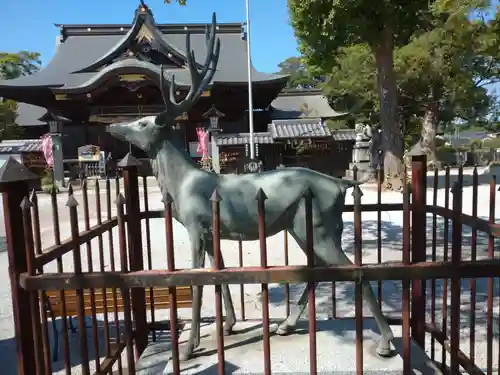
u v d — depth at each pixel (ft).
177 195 10.34
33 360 7.30
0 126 91.40
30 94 83.20
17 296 7.06
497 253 23.00
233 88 83.25
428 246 25.55
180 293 13.84
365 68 63.00
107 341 9.92
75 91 75.87
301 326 11.40
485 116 81.15
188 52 10.28
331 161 70.28
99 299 13.87
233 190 10.12
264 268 6.95
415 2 44.32
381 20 45.50
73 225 7.13
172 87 10.57
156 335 13.00
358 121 87.30
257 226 10.14
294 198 9.93
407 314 7.22
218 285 6.99
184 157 10.47
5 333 15.78
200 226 10.03
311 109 96.48
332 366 9.23
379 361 9.45
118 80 75.66
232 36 101.60
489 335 8.21
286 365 9.30
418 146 10.89
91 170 75.87
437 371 9.49
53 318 13.48
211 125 71.46
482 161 89.86
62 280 6.93
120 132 10.57
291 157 69.92
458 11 46.65
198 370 9.32
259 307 17.20
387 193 48.44
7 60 142.92
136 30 82.28
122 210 6.98
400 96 68.18
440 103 71.41
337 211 10.12
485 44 50.06
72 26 103.40
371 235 29.40
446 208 9.65
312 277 6.92
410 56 53.31
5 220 6.95
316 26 45.21
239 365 9.43
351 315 15.99
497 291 17.97
